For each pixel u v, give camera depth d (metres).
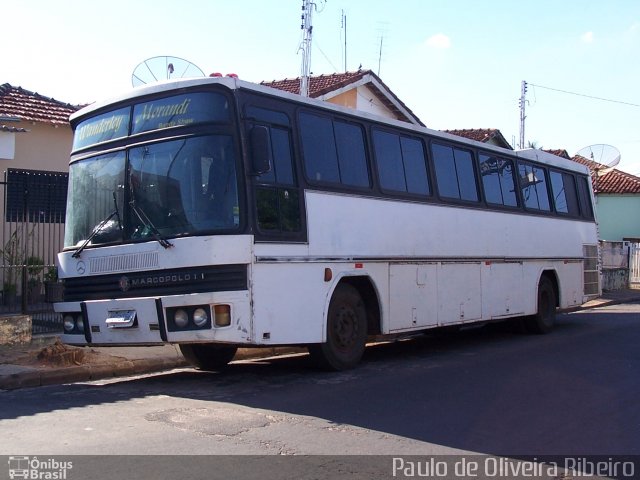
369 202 10.20
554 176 16.09
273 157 8.73
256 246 8.19
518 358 11.38
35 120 16.16
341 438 6.38
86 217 9.22
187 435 6.36
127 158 8.85
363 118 10.41
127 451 5.87
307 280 8.95
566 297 16.03
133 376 9.96
